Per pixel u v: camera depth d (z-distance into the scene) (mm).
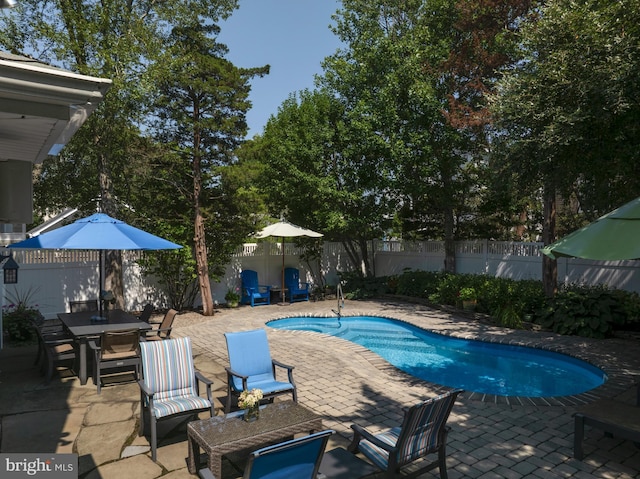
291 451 3279
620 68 7793
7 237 11742
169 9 13328
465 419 6316
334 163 19484
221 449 4129
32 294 13578
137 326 8438
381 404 6824
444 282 16547
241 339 6609
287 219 21562
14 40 12102
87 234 8117
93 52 11930
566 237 5270
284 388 6273
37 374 8219
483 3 14797
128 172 14281
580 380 9680
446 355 11875
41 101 2646
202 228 15211
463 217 22047
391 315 15352
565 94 9125
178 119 14109
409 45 16875
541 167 10141
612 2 8688
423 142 16875
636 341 11133
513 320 13109
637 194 9828
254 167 15141
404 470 4781
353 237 20234
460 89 16953
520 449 5363
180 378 5910
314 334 12102
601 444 5488
